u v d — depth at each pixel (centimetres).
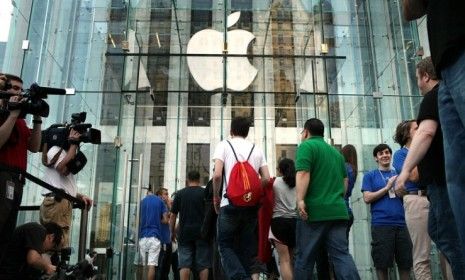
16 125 337
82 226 386
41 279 362
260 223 467
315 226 358
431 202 247
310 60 977
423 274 397
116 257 705
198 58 1025
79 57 830
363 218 718
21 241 378
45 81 750
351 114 863
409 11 176
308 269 356
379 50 903
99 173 760
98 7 907
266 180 434
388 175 475
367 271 690
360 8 959
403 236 451
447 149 146
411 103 825
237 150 429
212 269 560
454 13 136
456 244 229
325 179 367
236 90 1012
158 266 696
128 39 949
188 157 1019
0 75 350
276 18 1034
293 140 993
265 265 588
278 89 1002
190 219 576
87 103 818
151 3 1034
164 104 1016
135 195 812
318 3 998
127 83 939
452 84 136
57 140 461
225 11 1037
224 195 409
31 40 733
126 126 916
